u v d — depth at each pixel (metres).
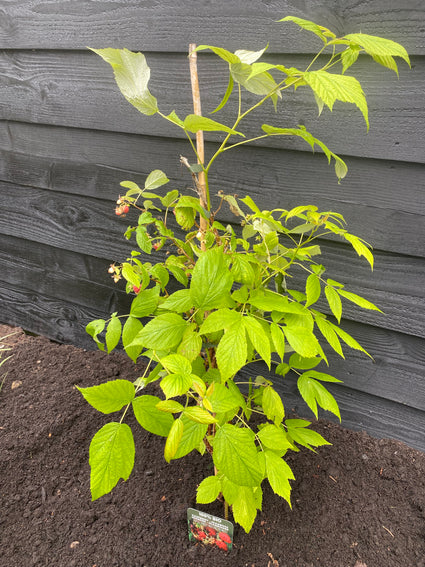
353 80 0.43
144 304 0.60
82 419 1.05
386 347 0.91
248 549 0.76
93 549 0.78
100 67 0.95
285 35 0.74
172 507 0.84
